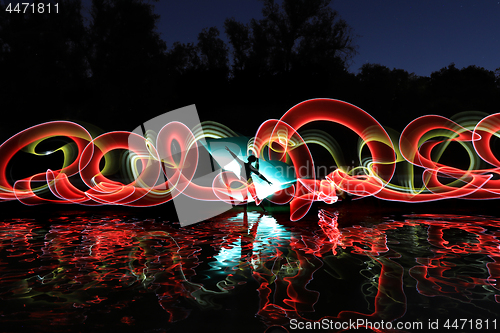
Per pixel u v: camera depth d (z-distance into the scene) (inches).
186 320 119.1
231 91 1104.8
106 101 1182.3
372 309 127.5
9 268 176.1
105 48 1192.8
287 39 1219.9
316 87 1096.2
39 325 115.9
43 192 536.1
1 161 630.5
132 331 112.0
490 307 128.8
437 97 1414.9
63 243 230.7
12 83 1104.2
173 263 183.8
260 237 244.7
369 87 1347.2
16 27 1128.8
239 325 115.7
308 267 175.8
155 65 1210.6
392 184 576.1
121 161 792.3
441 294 140.5
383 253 201.2
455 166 844.6
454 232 258.8
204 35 1310.3
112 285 151.7
